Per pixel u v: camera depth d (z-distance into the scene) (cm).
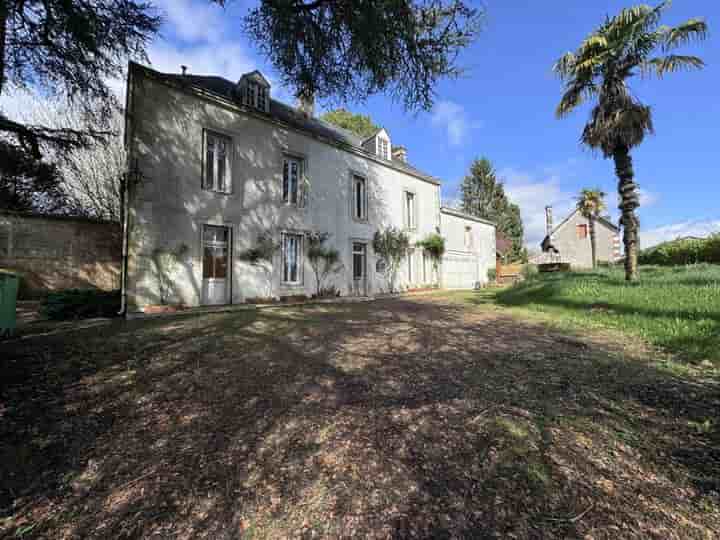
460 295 1398
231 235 1002
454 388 322
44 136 697
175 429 253
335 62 649
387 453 216
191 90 926
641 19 752
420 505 168
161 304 849
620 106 812
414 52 571
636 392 300
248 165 1048
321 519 161
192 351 459
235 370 384
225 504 174
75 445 231
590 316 645
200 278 925
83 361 408
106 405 293
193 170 925
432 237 1692
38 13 521
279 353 452
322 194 1255
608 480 183
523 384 327
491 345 482
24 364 390
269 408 287
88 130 739
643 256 1706
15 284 546
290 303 1068
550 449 214
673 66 755
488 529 151
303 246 1183
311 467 203
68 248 1173
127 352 450
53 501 178
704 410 261
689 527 148
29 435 242
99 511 171
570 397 294
